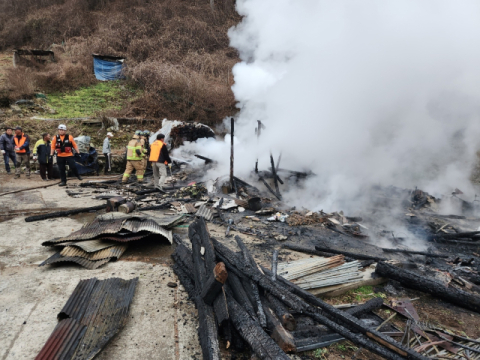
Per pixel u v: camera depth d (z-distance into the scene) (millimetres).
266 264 3953
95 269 3561
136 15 20812
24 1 23234
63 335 2266
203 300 2670
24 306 2773
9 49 20594
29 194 7176
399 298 3361
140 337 2453
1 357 2148
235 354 2320
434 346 2496
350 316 2549
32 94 13914
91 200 6934
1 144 8766
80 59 17812
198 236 3818
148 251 4219
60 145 8125
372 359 2359
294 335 2535
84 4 22469
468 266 4473
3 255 3826
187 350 2352
